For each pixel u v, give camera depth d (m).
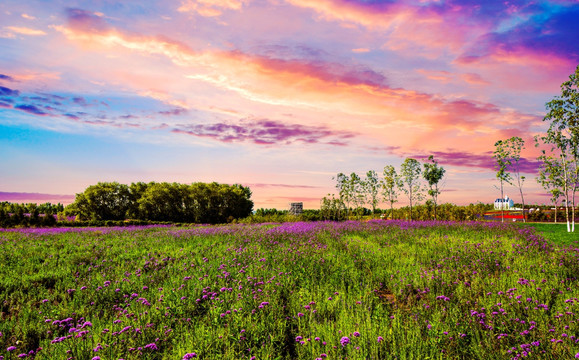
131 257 11.75
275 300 6.36
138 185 62.22
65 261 11.15
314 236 16.42
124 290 7.52
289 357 4.54
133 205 59.56
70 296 7.59
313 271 8.82
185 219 61.34
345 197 46.81
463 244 13.23
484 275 8.38
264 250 12.16
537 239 15.06
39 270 10.02
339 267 9.36
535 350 4.23
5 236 20.33
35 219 36.59
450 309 5.93
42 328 5.49
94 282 8.17
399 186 42.47
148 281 8.20
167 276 8.77
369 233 18.41
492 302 6.21
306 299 6.57
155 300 6.80
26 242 16.89
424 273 8.34
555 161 26.47
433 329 5.02
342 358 4.25
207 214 63.06
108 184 57.91
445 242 14.20
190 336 4.85
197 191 61.97
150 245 14.90
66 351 4.33
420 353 4.31
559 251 11.41
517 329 4.98
